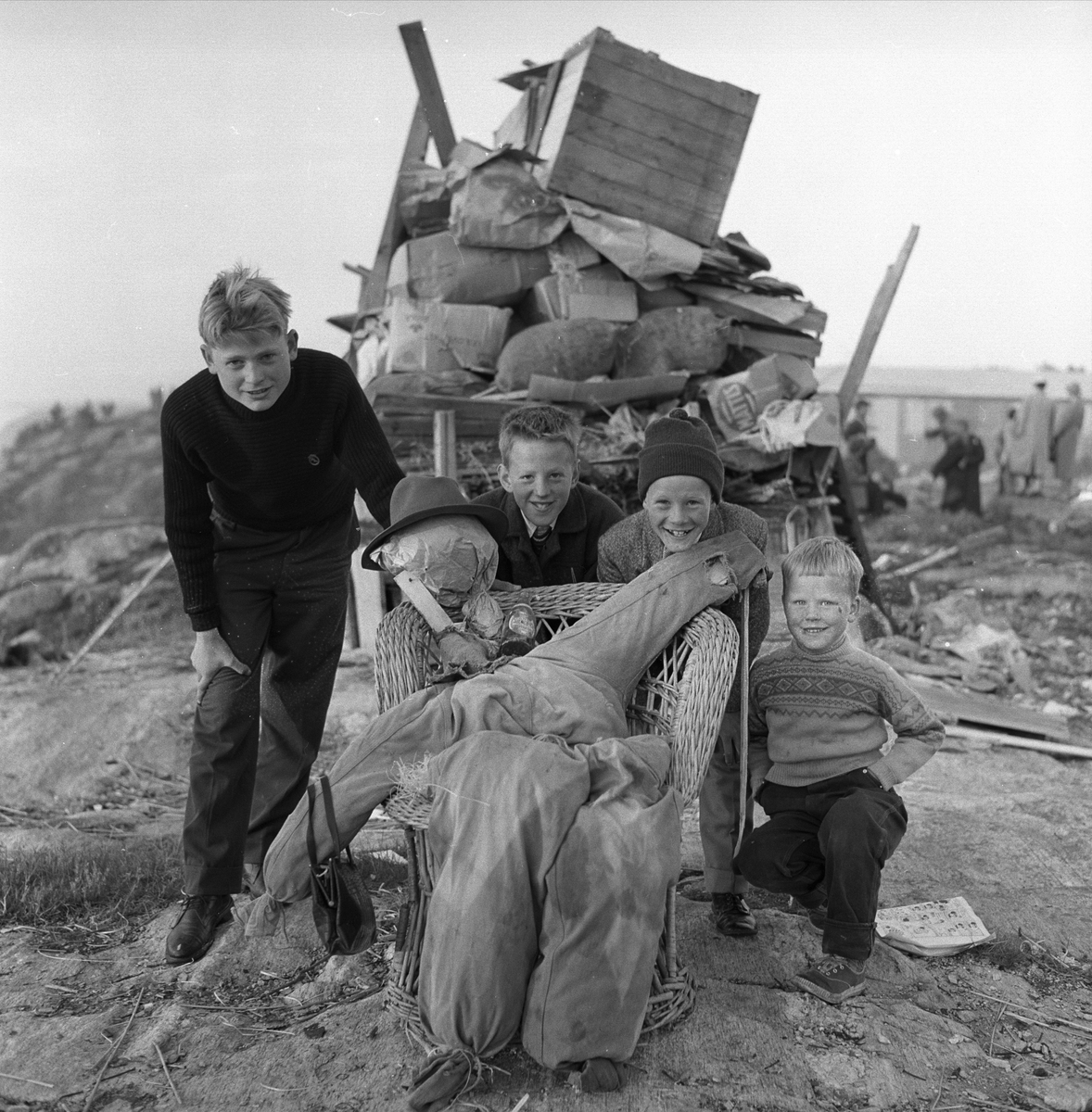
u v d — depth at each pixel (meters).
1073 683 6.54
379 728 2.54
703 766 2.49
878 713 2.84
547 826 2.24
